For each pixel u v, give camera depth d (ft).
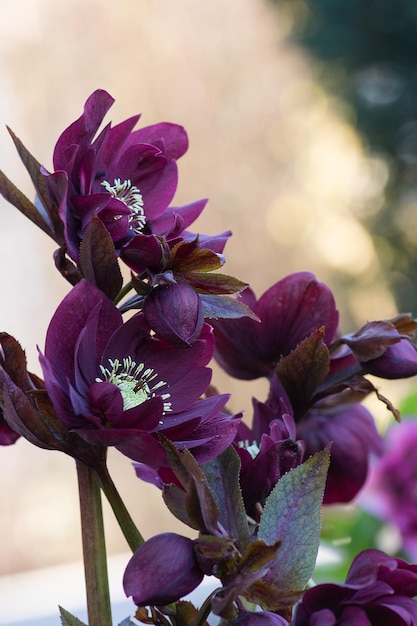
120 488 16.52
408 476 3.88
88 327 2.60
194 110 20.12
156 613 2.69
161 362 2.70
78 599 5.12
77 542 17.33
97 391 2.56
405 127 23.94
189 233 2.83
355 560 2.58
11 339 2.61
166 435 2.61
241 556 2.52
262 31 21.40
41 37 19.48
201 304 2.64
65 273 2.72
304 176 21.70
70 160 2.67
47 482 17.43
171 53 20.01
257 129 20.86
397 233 24.23
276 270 21.02
